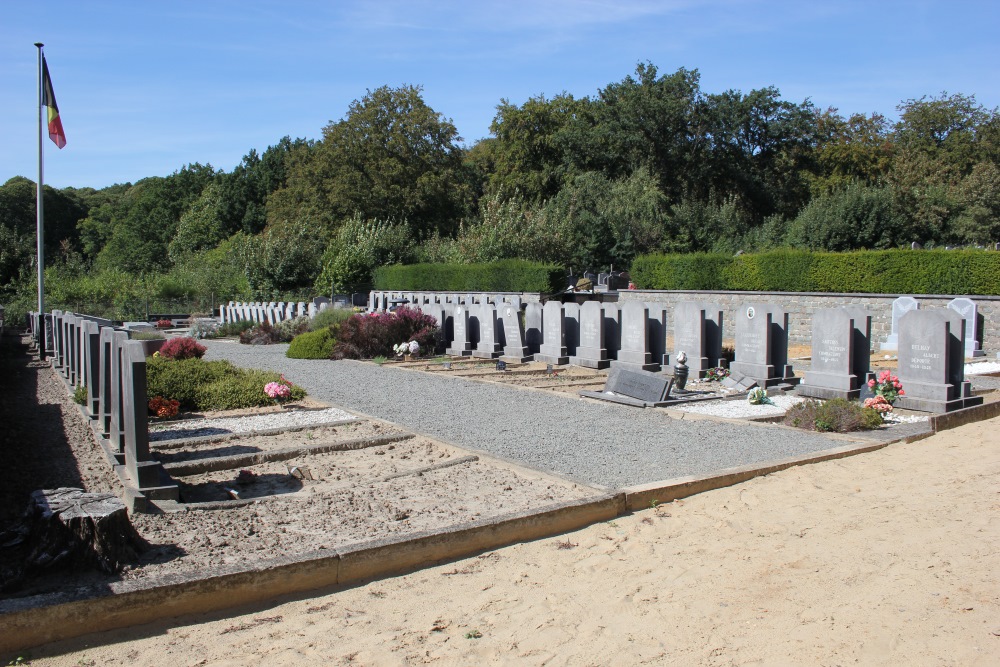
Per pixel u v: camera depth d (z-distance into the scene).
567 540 6.41
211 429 10.58
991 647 4.40
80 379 13.29
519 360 19.34
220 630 4.77
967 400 12.02
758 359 14.78
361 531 6.21
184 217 76.62
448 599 5.27
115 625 4.75
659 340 16.84
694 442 9.69
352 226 45.22
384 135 55.81
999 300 19.41
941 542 6.11
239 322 32.22
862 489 7.70
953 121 64.88
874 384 12.35
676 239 45.25
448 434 10.21
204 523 6.45
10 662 4.33
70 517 5.18
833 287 23.84
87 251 83.81
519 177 60.94
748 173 56.03
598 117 58.75
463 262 39.88
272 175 75.44
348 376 16.64
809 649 4.47
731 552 6.05
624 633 4.75
